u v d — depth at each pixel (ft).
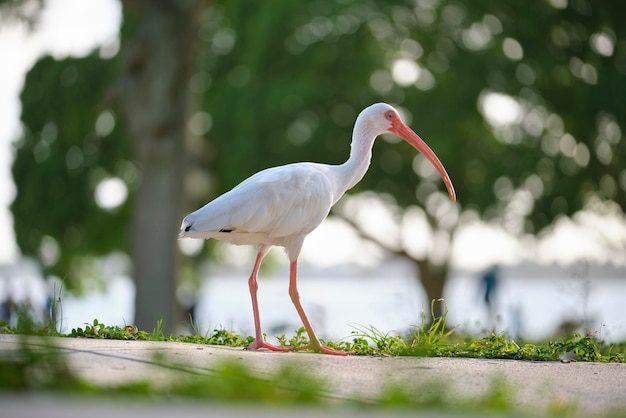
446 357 30.83
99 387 18.47
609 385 25.16
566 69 96.43
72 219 115.65
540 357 31.53
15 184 116.88
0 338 26.99
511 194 97.14
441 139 96.22
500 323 41.04
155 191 78.69
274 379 21.01
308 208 33.06
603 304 65.72
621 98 91.30
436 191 103.24
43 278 116.88
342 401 19.94
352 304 95.25
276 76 101.09
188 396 18.30
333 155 100.73
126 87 78.18
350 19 101.35
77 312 111.96
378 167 103.91
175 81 77.36
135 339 32.91
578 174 96.73
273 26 100.07
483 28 98.99
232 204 32.12
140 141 78.59
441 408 19.11
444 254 109.70
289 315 94.12
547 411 20.89
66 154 115.65
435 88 97.55
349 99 101.40
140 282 79.36
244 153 98.89
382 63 100.17
